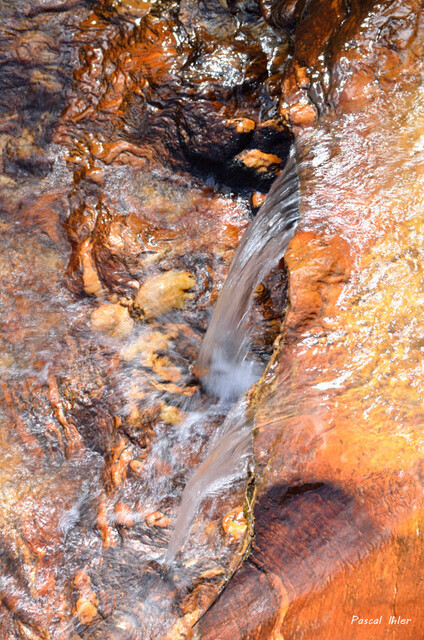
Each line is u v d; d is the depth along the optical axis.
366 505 1.75
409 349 1.88
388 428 1.80
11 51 3.49
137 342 3.01
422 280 1.95
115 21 3.48
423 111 2.20
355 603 1.73
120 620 2.40
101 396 2.89
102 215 3.26
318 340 1.95
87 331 3.05
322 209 2.15
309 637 1.76
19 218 3.30
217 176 3.33
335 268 2.01
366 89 2.28
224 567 2.38
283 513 1.82
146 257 3.16
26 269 3.19
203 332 3.09
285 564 1.83
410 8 2.25
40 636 2.39
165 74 3.35
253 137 3.15
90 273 3.14
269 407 1.91
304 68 2.46
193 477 2.64
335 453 1.79
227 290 2.93
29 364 2.99
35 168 3.40
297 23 2.85
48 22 3.52
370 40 2.29
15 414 2.90
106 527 2.61
